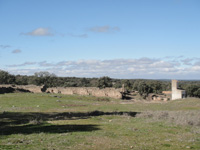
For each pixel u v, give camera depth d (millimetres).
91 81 147875
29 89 63594
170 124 19969
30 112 27703
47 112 28391
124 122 21188
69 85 106188
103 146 11766
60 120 21859
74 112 29203
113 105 41969
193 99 47750
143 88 82062
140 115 25844
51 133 14898
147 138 14188
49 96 48969
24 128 16828
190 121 19984
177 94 63406
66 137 13641
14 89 58750
